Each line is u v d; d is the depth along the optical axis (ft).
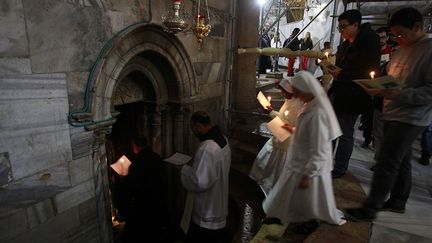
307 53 12.37
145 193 14.35
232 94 19.84
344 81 10.02
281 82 10.93
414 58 7.39
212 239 12.30
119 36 10.28
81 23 9.20
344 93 10.12
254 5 18.65
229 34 18.39
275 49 13.56
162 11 12.45
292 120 10.83
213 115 18.44
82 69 9.45
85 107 9.70
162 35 12.82
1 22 7.16
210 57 16.94
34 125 8.25
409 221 8.83
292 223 9.31
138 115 15.72
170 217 16.98
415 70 7.33
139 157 14.23
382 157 8.09
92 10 9.50
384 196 8.33
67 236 9.71
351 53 9.87
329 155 7.69
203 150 11.03
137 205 14.67
